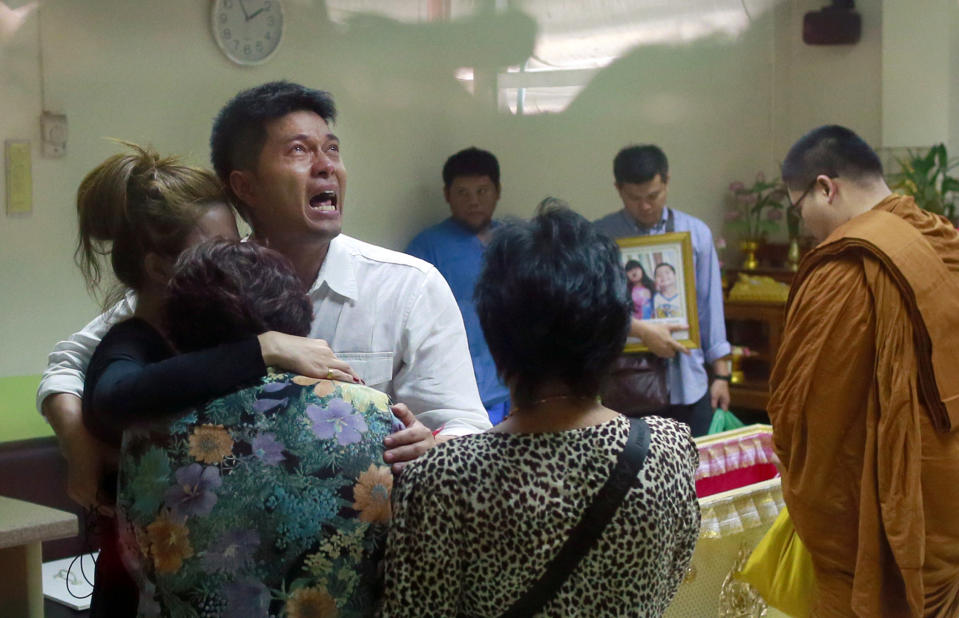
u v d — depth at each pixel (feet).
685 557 4.69
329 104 6.37
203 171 5.68
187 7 12.61
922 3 19.07
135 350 4.98
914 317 7.65
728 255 20.54
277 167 6.14
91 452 5.27
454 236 14.32
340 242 6.61
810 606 8.38
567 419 4.43
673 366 13.14
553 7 16.92
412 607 4.30
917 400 7.67
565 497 4.27
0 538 4.95
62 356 5.86
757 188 19.61
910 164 18.03
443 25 15.42
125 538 4.52
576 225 4.50
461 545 4.30
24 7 11.22
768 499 8.68
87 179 5.57
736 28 20.22
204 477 4.22
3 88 11.12
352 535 4.25
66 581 7.32
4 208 11.25
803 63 21.15
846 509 7.89
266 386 4.34
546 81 16.94
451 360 6.57
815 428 7.89
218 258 4.54
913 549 7.55
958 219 17.98
